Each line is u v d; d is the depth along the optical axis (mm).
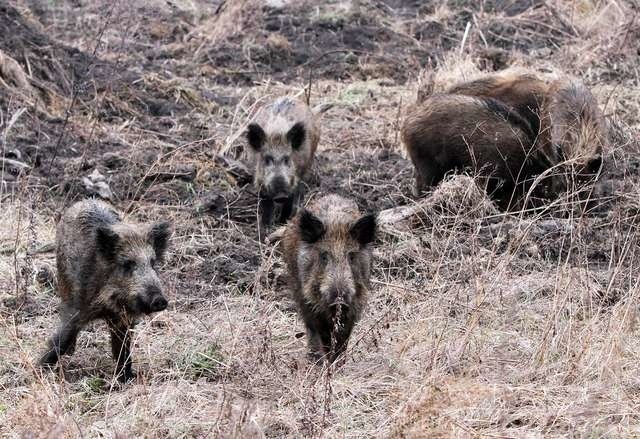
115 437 14398
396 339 17766
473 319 17266
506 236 22203
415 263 21312
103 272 17047
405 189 26703
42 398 15258
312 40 40469
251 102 34000
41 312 19609
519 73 26938
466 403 15258
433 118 25312
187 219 24297
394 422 14750
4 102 28797
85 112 30516
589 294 18297
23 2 41844
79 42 38406
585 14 41375
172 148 28328
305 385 15953
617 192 23344
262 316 18250
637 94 32906
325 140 30531
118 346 17375
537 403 15773
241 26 41375
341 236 17188
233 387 15969
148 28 42375
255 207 25828
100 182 25219
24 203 23125
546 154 24375
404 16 43250
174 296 20281
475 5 43000
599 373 16297
